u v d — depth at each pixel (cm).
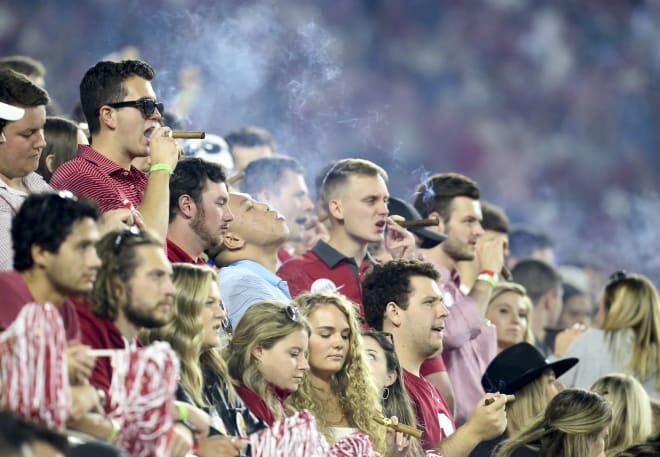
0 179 1518
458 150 5919
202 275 1439
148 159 1886
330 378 1647
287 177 2522
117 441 1148
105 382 1243
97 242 1267
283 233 1902
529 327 2453
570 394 1756
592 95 6078
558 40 6100
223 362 1494
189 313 1420
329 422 1633
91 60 4381
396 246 2167
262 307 1551
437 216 2300
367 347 1747
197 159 1742
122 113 1675
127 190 1683
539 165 6000
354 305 1822
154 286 1266
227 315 1722
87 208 1216
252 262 1862
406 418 1753
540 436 1742
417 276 1886
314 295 1661
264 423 1495
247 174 2533
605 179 6009
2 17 4478
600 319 2433
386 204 2073
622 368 2353
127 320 1273
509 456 1739
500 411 1802
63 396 1070
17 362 1070
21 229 1200
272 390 1541
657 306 2372
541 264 3031
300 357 1542
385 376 1747
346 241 2062
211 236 1728
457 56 5988
